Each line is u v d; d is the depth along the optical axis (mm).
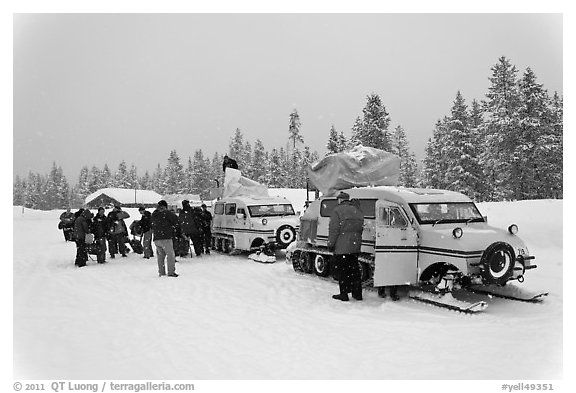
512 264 7566
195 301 8484
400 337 6246
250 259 14133
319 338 6266
